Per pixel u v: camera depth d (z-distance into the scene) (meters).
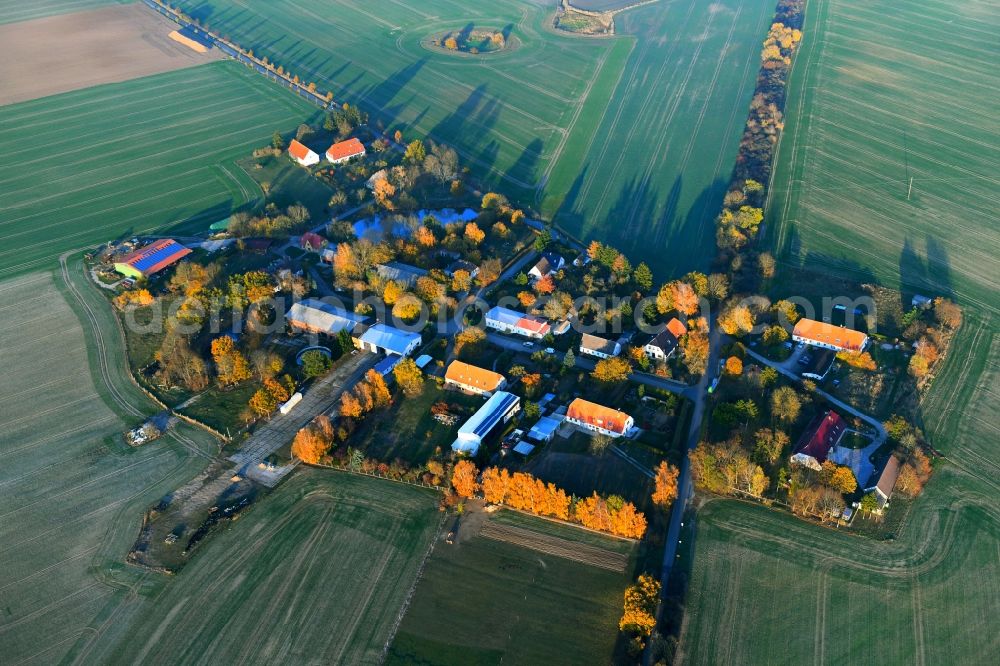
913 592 140.50
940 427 175.50
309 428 171.25
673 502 158.62
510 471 166.50
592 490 161.38
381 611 139.50
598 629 135.25
